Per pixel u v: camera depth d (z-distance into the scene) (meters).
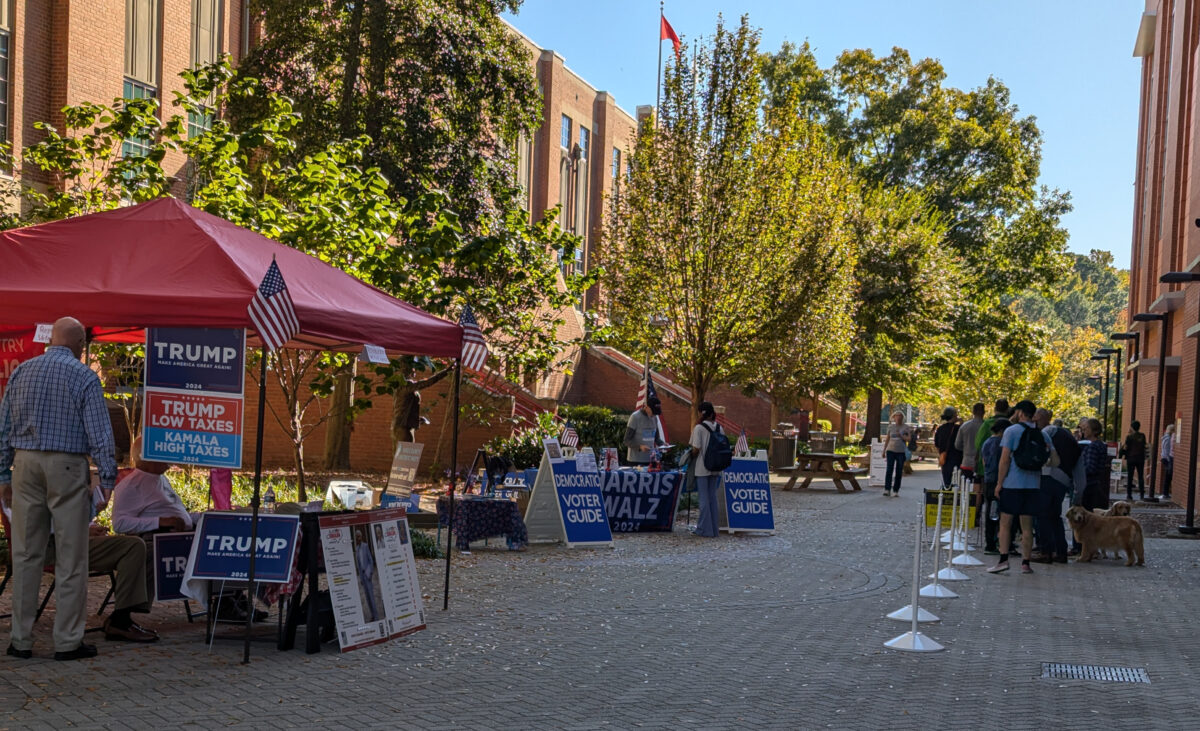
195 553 7.29
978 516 15.23
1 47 21.95
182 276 7.49
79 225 8.14
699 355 24.92
